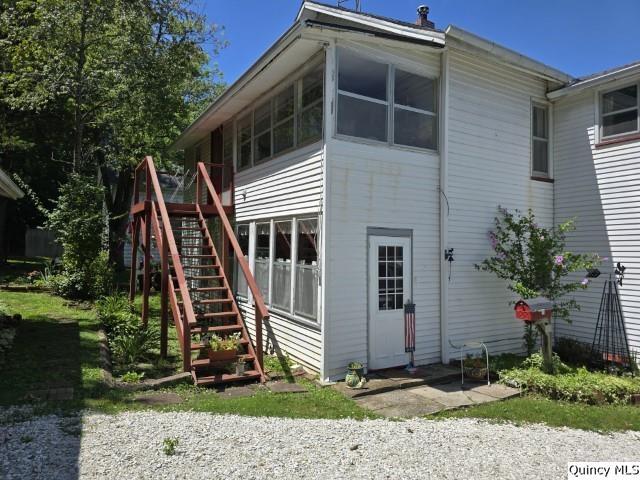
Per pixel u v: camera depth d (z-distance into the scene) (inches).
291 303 315.3
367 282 284.5
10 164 846.5
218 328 289.4
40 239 991.6
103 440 165.5
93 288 467.5
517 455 173.5
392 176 296.4
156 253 740.0
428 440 183.9
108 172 827.4
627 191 332.8
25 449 154.3
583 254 346.6
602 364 334.3
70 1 481.4
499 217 342.3
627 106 335.6
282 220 335.0
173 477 141.9
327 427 193.3
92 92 528.4
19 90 539.2
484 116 337.1
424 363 305.9
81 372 240.7
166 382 242.5
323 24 255.4
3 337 297.4
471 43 300.5
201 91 859.4
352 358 277.3
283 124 338.0
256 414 204.5
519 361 316.8
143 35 533.6
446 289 312.7
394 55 298.4
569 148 371.6
